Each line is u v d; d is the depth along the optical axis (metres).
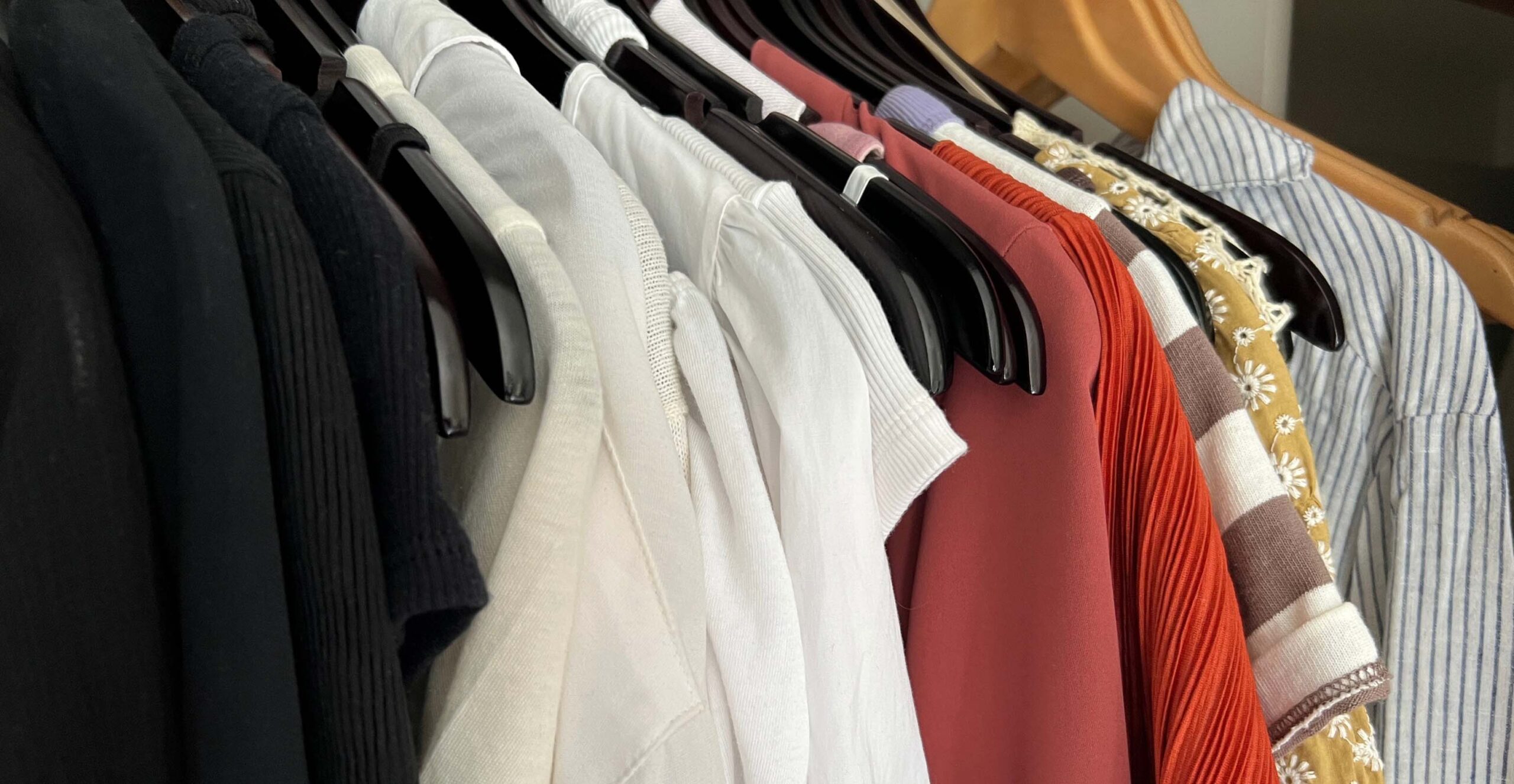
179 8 0.45
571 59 0.58
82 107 0.32
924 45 0.84
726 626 0.44
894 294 0.45
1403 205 0.68
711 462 0.46
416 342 0.31
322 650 0.31
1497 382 0.84
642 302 0.42
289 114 0.34
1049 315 0.48
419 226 0.36
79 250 0.29
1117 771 0.50
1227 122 0.70
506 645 0.35
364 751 0.31
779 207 0.48
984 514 0.51
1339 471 0.67
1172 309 0.53
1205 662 0.48
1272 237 0.59
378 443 0.32
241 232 0.29
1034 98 0.98
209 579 0.28
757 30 0.79
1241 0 1.05
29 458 0.28
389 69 0.49
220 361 0.28
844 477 0.43
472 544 0.36
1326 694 0.50
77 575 0.28
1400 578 0.62
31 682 0.27
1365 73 0.94
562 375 0.35
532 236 0.37
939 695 0.54
